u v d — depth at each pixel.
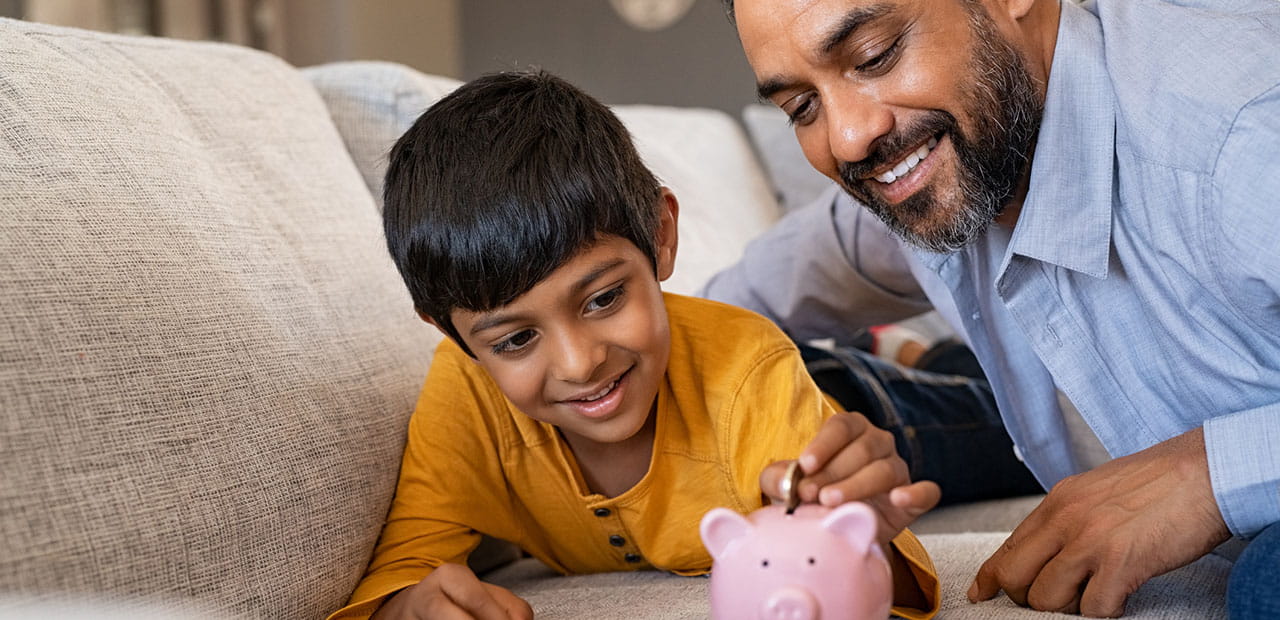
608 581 1.04
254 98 1.16
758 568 0.66
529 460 1.03
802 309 1.51
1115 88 0.95
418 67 3.57
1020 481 1.54
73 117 0.86
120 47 1.05
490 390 1.02
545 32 3.85
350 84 1.45
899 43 0.93
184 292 0.83
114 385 0.73
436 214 0.87
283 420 0.85
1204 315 0.93
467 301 0.87
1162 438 1.02
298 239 1.03
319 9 3.13
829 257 1.45
